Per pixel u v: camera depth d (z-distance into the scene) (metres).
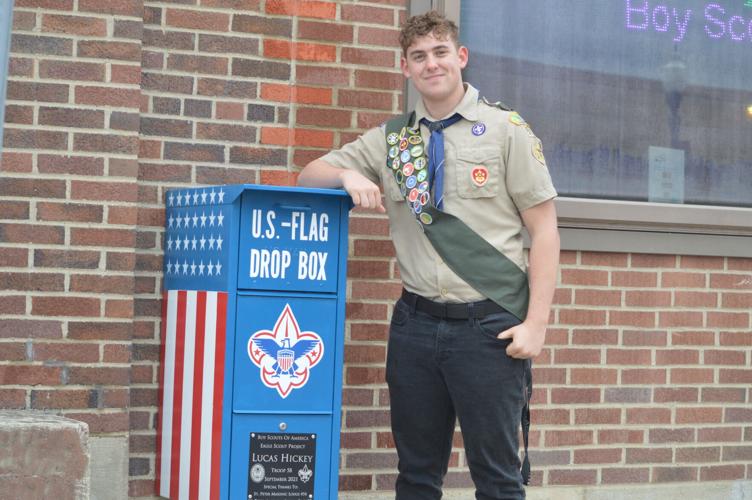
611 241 5.00
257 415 3.88
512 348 3.73
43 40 4.17
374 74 4.71
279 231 3.89
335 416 3.96
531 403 4.89
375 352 4.70
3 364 4.13
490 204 3.80
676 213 5.08
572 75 5.09
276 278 3.89
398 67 4.75
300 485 3.93
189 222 4.16
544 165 3.81
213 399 3.91
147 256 4.39
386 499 4.71
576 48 5.10
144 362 4.39
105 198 4.23
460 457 4.81
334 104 4.66
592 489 4.95
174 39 4.45
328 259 3.96
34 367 4.16
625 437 5.01
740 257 5.22
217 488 3.87
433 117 3.90
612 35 5.16
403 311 3.90
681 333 5.11
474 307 3.75
